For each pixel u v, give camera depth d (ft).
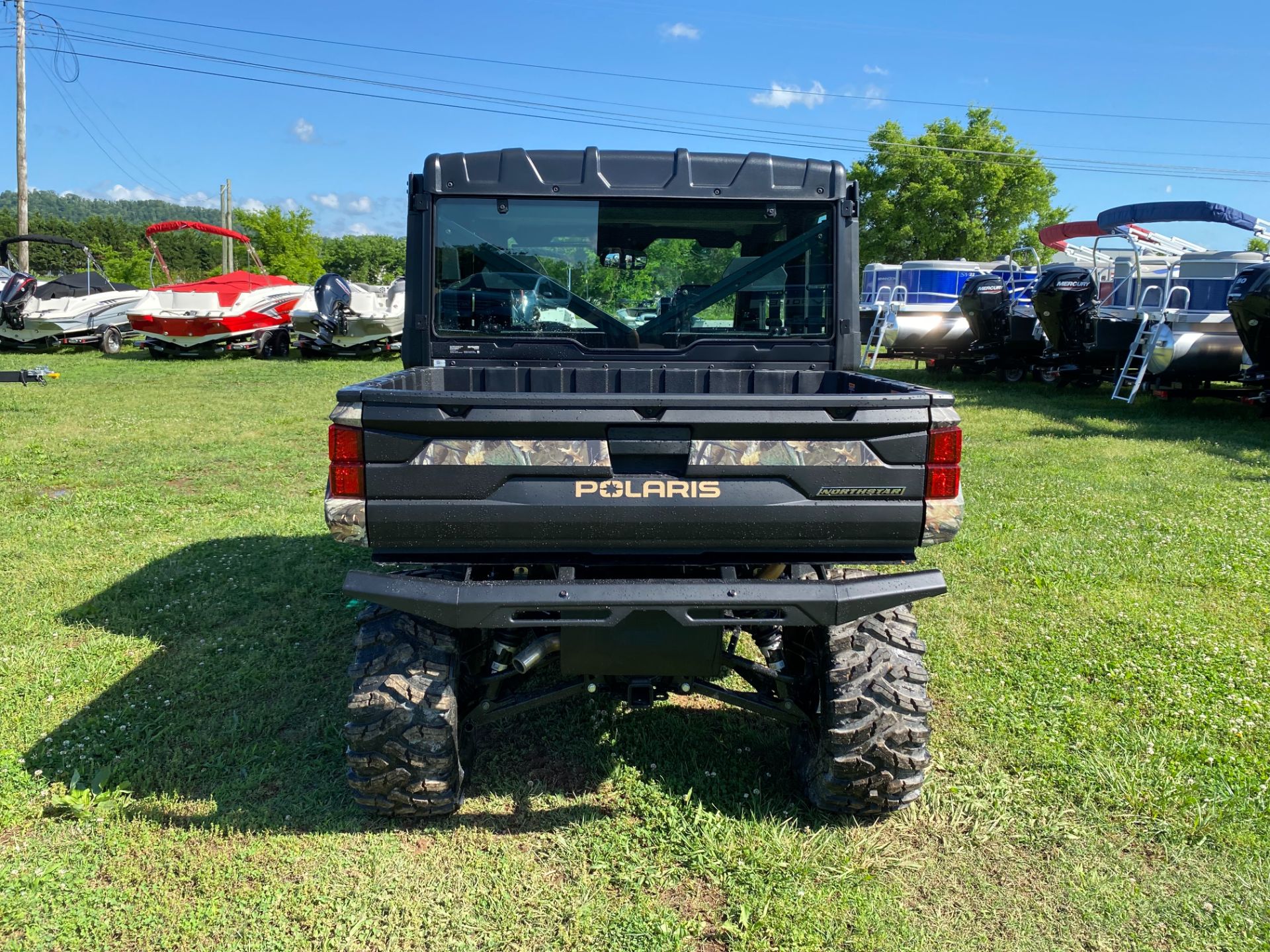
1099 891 8.99
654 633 8.98
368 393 8.39
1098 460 29.99
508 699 10.31
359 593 8.48
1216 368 40.68
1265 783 10.67
